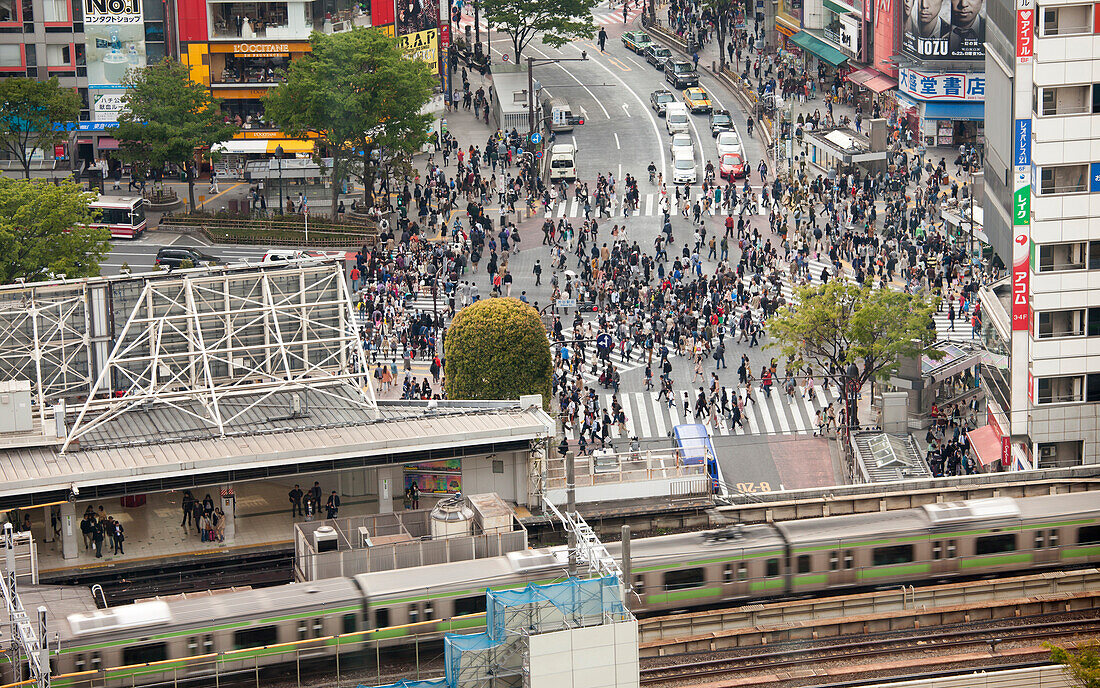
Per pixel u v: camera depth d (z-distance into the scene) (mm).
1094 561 145750
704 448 164625
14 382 151000
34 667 113562
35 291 159500
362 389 161250
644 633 134750
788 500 159500
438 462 156125
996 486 160500
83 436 152750
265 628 127188
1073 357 163375
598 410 187625
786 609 137125
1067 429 164750
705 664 130000
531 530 152750
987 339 178625
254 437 152750
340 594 129375
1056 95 158250
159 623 124875
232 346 164125
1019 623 137250
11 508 141750
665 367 192125
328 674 129375
